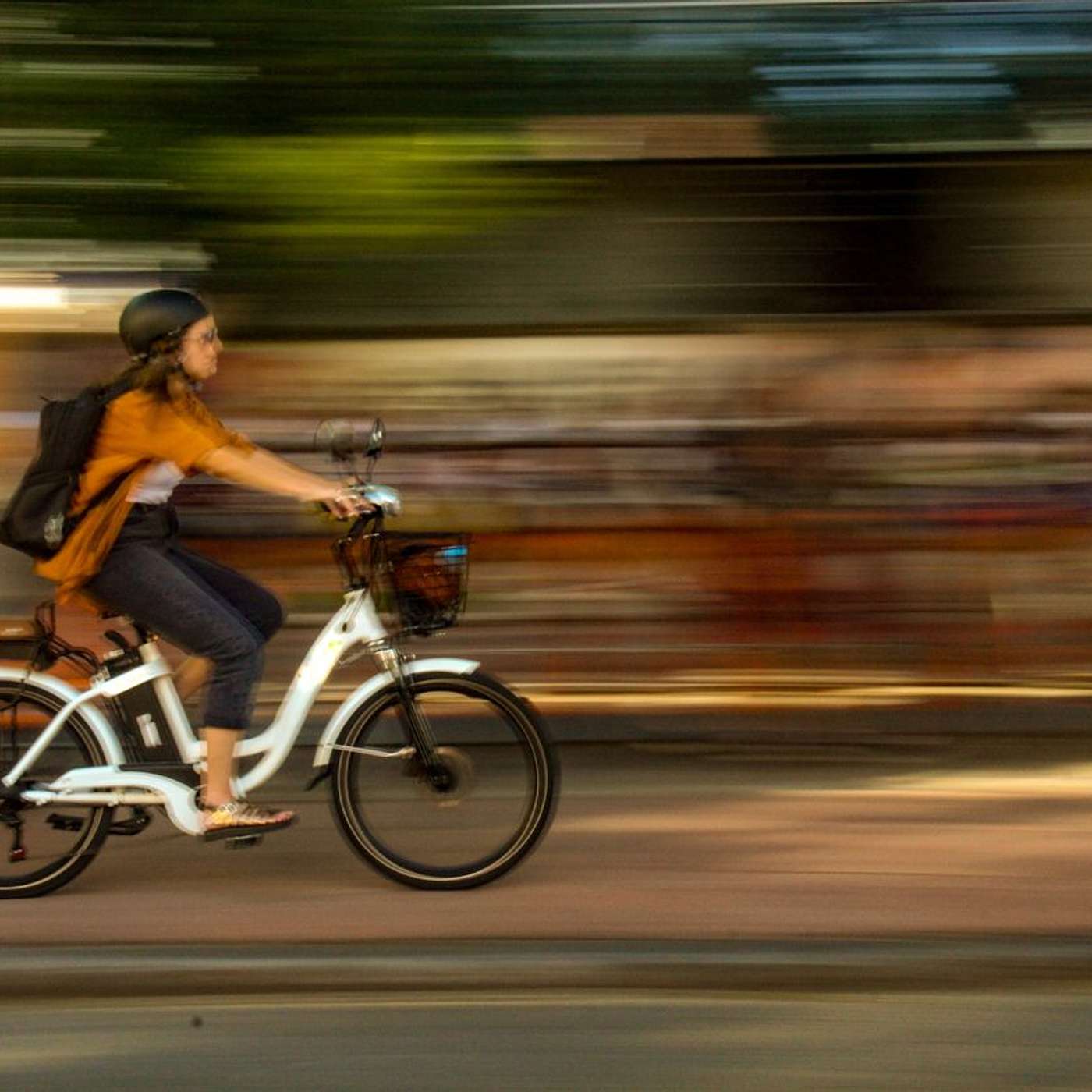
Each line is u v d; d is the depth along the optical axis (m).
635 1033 8.39
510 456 16.80
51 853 10.78
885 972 8.99
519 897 10.58
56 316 15.68
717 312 16.95
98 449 10.09
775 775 13.76
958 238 16.81
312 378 16.70
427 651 16.44
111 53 14.87
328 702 15.29
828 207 16.86
